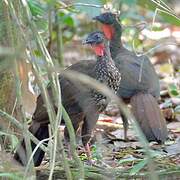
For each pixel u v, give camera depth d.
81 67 11.30
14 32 8.86
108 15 14.11
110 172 9.57
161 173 9.50
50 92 9.89
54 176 9.69
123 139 12.54
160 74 18.89
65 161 8.10
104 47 11.23
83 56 20.09
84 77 6.34
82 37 20.22
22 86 10.94
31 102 11.55
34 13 12.47
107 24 14.06
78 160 8.45
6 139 9.91
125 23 18.47
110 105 14.93
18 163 9.03
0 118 10.24
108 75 11.19
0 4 9.84
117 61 12.94
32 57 7.78
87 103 10.80
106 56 11.22
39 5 13.18
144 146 6.08
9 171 8.09
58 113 7.65
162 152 10.96
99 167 9.91
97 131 12.55
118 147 11.92
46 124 10.38
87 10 12.80
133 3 11.05
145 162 9.23
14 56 6.09
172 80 17.36
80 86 10.62
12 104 10.73
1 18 9.94
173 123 13.66
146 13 19.88
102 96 10.77
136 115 11.68
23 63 10.73
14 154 9.16
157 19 19.80
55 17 16.14
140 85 12.50
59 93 7.71
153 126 11.42
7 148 9.84
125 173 9.56
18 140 9.59
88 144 11.20
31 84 12.34
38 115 10.26
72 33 19.83
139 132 6.09
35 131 10.36
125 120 12.45
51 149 7.88
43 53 7.66
